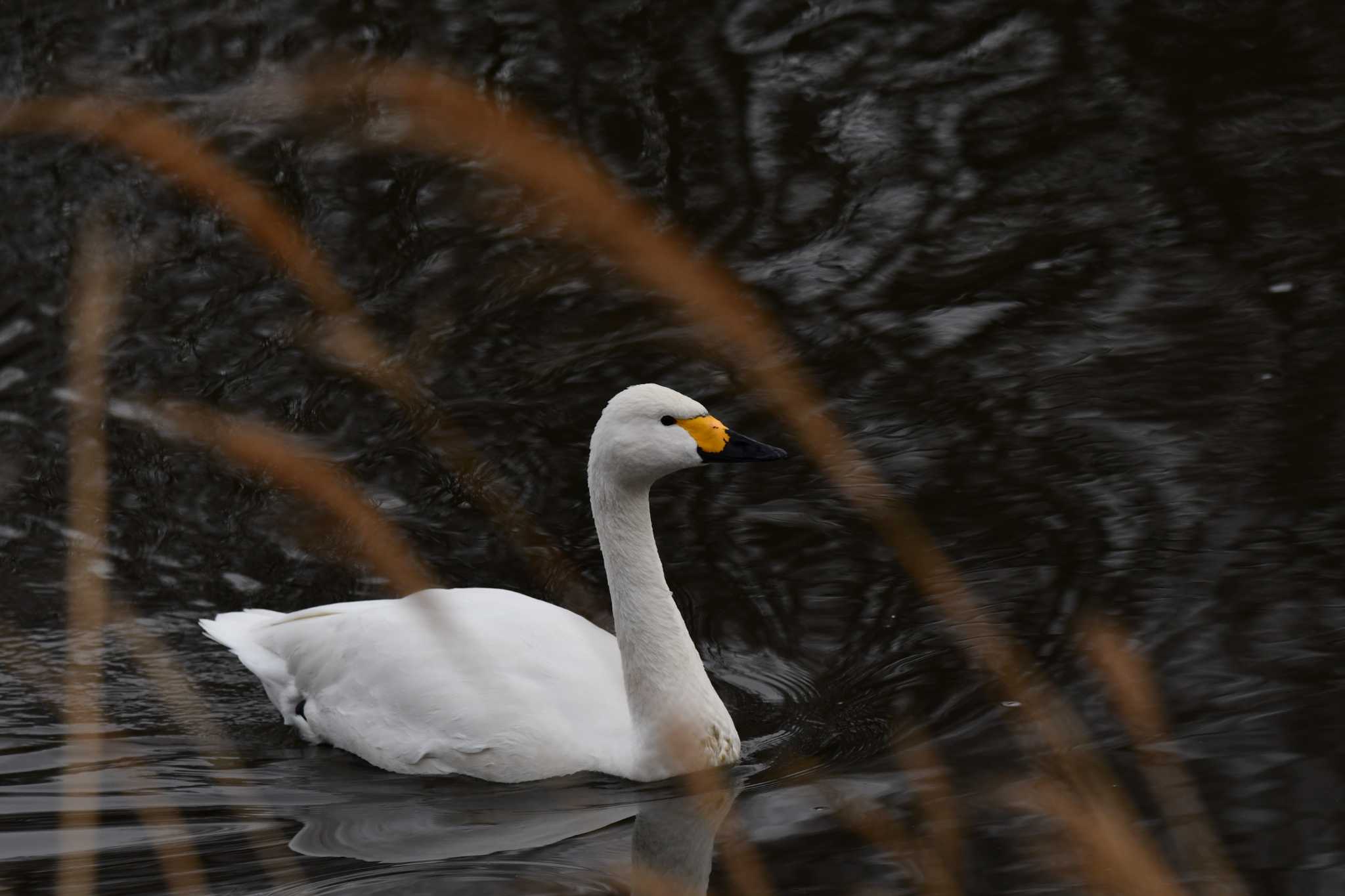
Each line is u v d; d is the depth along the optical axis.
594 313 16.17
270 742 11.45
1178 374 14.34
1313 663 10.05
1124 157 18.23
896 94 19.70
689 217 17.58
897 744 9.88
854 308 15.93
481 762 10.52
